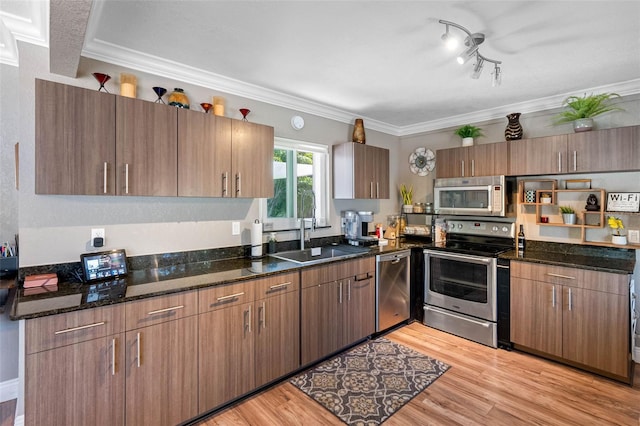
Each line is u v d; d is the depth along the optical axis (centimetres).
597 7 175
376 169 378
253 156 264
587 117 293
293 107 330
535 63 246
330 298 281
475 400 227
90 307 162
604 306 249
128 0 168
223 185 246
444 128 414
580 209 310
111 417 170
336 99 331
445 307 347
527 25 193
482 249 339
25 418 149
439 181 384
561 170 297
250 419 207
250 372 225
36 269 199
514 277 296
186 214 260
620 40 211
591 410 216
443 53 230
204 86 267
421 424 203
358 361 282
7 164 229
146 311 181
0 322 210
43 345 152
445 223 402
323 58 238
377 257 327
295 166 341
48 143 178
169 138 220
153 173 213
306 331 262
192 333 198
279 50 225
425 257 367
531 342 287
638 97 282
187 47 221
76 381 160
